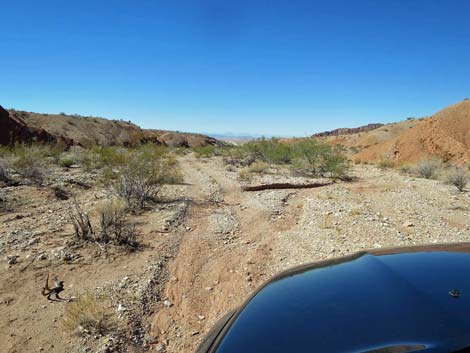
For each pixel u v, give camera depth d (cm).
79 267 675
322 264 367
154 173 1357
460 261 311
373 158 4019
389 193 1538
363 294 272
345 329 232
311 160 2238
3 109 4172
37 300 551
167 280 633
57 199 1317
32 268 668
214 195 1472
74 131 7269
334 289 290
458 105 3631
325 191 1543
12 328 475
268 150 3041
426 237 853
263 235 912
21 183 1580
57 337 453
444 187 1734
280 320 260
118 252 752
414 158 3494
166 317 512
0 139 3806
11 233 868
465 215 1127
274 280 353
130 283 604
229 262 716
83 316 466
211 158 4009
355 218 1019
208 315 518
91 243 796
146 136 8712
